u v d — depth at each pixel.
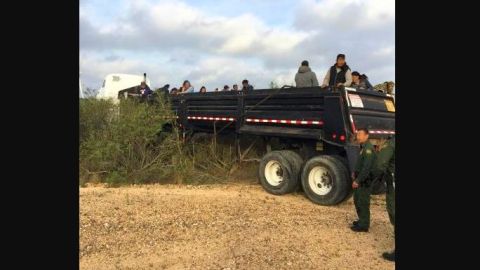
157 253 5.12
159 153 10.23
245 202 7.84
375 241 5.89
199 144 10.98
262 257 5.06
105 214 6.61
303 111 8.58
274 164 8.87
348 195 7.89
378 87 11.55
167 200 7.72
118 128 9.94
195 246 5.37
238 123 9.70
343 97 8.01
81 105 10.72
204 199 7.93
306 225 6.47
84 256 4.96
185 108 11.09
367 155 6.13
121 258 4.95
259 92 9.30
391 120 9.23
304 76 9.69
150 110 10.64
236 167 10.42
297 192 8.95
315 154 8.92
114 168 9.84
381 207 8.14
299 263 4.93
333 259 5.12
